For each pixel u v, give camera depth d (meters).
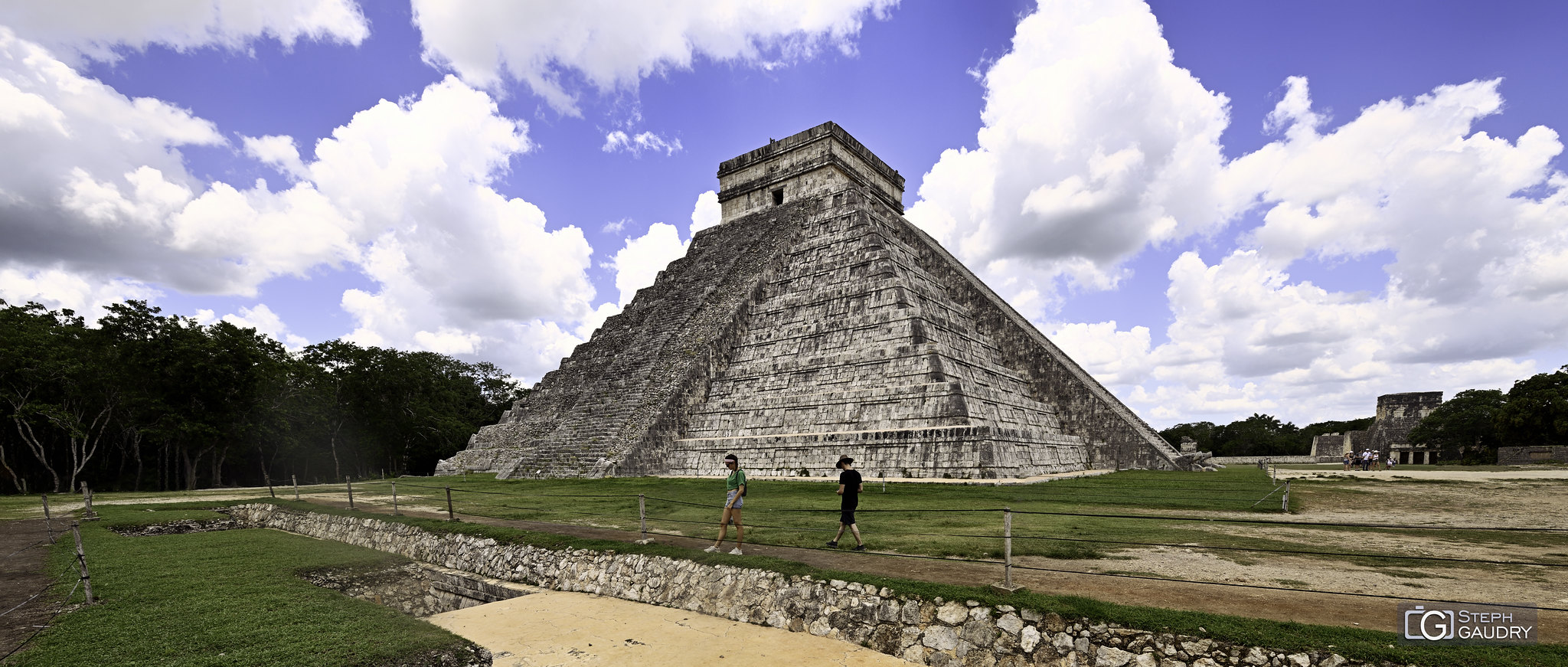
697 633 7.68
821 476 23.78
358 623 7.74
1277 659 5.12
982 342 31.64
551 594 9.70
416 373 45.66
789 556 8.99
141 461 36.56
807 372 27.50
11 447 31.38
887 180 43.84
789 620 7.70
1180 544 9.62
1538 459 33.31
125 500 21.56
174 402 32.25
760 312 32.03
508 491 21.22
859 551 9.39
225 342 33.38
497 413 64.94
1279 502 14.80
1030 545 9.62
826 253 31.66
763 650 7.08
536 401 41.69
